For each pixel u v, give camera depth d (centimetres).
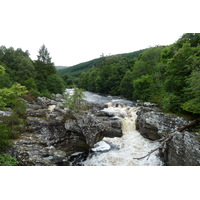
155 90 2305
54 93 3831
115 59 5716
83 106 1981
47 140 1159
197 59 1069
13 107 1432
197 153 746
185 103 1061
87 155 1245
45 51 4794
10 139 1015
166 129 1176
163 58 1925
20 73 3338
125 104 2770
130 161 1132
